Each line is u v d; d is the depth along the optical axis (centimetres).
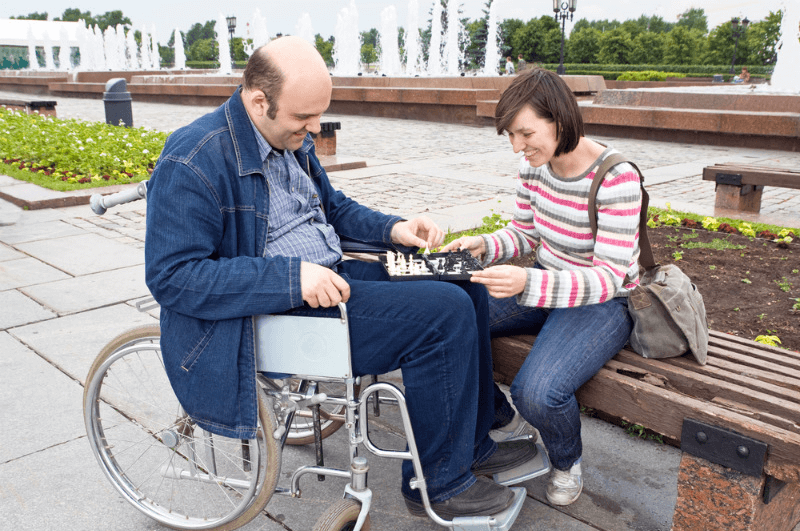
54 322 407
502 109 215
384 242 254
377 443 282
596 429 293
